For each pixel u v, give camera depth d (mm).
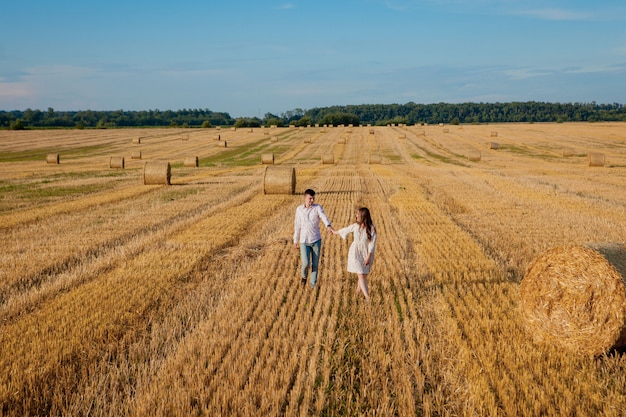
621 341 6348
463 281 9453
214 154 51469
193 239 13125
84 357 6336
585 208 18297
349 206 19266
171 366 6125
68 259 11312
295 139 68188
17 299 8477
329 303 8141
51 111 185750
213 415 5137
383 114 199000
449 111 187750
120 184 26969
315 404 5410
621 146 53625
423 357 6297
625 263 6637
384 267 10461
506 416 5129
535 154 47875
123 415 5238
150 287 9078
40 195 22656
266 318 7570
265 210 18047
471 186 25328
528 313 6895
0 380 5672
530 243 12602
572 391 5559
